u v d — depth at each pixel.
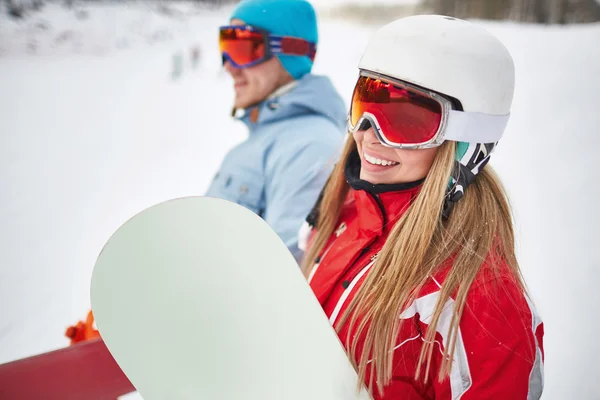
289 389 0.96
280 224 1.87
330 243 1.21
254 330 1.00
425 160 0.98
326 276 1.10
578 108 5.98
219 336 0.99
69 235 3.60
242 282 1.03
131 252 1.00
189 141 5.66
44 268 3.17
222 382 0.96
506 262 0.96
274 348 0.99
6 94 7.14
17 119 6.21
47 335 2.56
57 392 0.93
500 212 1.01
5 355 2.41
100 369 0.96
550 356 2.25
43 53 9.50
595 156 4.59
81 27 11.00
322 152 1.89
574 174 4.23
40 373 0.92
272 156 1.98
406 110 0.93
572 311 2.54
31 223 3.75
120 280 0.99
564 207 3.67
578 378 2.12
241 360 0.98
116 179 4.60
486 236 0.96
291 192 1.87
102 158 5.09
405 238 0.97
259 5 2.01
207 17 13.48
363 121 1.00
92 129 5.98
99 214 3.93
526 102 6.21
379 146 0.99
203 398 0.95
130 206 4.08
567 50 8.71
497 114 0.95
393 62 0.94
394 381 0.97
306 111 2.03
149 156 5.18
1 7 10.66
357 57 9.14
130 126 6.14
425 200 0.96
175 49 10.66
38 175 4.64
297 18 2.03
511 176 4.21
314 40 2.12
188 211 1.05
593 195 3.84
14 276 3.07
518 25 11.09
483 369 0.88
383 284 0.98
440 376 0.92
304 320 1.00
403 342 0.95
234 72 2.15
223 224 1.06
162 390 0.94
